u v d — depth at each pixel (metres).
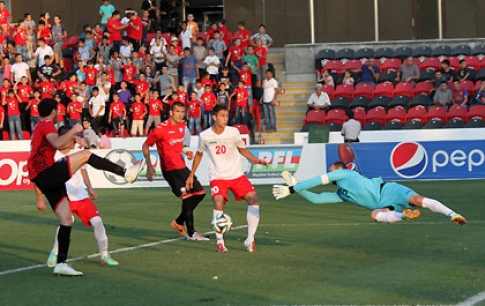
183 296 17.53
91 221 21.84
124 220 33.47
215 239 27.00
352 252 23.31
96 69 64.88
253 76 65.62
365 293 17.41
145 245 25.84
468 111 61.69
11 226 32.47
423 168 49.91
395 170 50.09
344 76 67.31
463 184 46.50
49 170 19.94
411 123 60.81
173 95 62.09
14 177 52.53
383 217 22.02
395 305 16.20
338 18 77.81
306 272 20.12
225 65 67.88
